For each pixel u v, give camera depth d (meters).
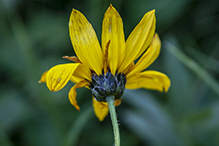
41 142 0.52
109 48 0.35
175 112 0.47
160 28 0.58
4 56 0.57
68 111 0.53
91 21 0.54
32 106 0.54
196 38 0.57
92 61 0.35
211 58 0.50
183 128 0.45
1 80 0.57
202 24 0.57
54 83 0.34
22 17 0.60
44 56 0.57
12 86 0.57
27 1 0.60
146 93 0.48
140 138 0.49
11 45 0.58
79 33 0.35
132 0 0.57
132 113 0.47
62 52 0.58
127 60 0.36
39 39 0.58
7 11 0.51
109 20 0.35
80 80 0.36
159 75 0.37
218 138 0.44
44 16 0.61
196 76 0.51
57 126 0.49
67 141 0.44
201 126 0.45
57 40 0.58
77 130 0.44
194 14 0.58
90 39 0.35
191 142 0.45
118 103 0.36
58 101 0.53
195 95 0.49
